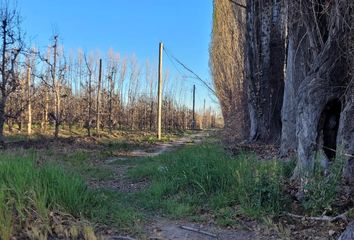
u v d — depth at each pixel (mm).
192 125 53375
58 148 15219
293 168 6793
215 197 6242
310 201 5375
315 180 5555
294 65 8203
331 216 5133
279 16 11508
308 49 7293
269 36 11703
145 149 18375
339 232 4754
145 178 8914
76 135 22953
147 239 4766
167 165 8922
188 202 6332
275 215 5395
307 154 6031
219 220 5453
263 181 5855
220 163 7258
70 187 5375
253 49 11969
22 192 4957
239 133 15680
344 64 6066
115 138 23156
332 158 6016
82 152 14469
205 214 5820
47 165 6180
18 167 5656
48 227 4535
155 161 11406
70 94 25953
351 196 5352
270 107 11836
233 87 20000
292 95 8352
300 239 4738
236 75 19156
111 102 28750
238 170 6512
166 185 7184
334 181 5410
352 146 5613
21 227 4539
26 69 20172
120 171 10539
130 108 34844
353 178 5508
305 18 6523
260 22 11773
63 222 4805
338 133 5836
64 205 5102
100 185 8336
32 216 4699
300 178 5949
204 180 6766
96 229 4902
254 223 5316
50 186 5230
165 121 42031
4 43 14242
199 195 6543
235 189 6188
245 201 5809
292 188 5898
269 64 11805
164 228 5258
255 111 12102
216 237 4941
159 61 26609
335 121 6145
